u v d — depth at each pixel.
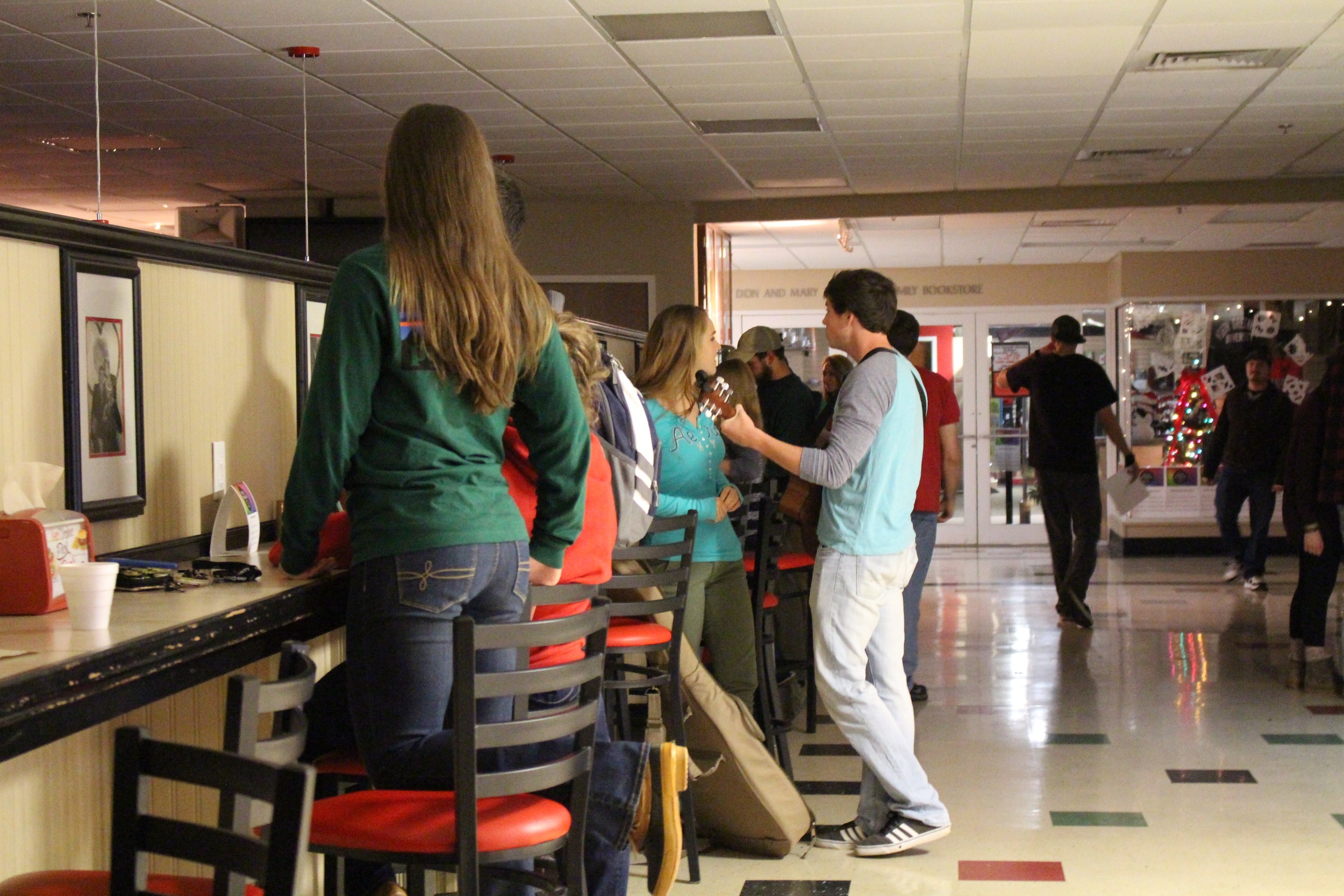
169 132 7.47
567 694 2.41
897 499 3.50
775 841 3.61
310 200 9.96
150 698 1.57
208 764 1.17
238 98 6.64
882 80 6.25
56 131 7.43
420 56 5.82
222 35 5.47
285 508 2.00
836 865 3.56
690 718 3.59
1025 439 13.54
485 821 1.88
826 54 5.77
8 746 1.29
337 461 1.94
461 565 1.93
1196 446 12.46
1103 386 7.54
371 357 1.94
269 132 7.48
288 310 2.80
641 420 2.97
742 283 14.27
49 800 1.79
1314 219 10.49
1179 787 4.30
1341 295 12.47
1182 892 3.31
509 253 2.06
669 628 3.60
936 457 5.28
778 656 5.21
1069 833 3.82
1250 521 9.45
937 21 5.27
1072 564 7.65
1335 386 5.51
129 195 9.80
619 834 2.13
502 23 5.29
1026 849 3.68
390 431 1.97
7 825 1.70
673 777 2.14
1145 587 9.66
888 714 3.58
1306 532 5.68
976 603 8.87
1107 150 8.08
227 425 2.55
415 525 1.93
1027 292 13.66
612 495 2.66
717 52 5.73
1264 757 4.66
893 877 3.45
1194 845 3.70
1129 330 12.68
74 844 1.86
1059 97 6.63
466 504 1.96
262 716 2.39
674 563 3.77
